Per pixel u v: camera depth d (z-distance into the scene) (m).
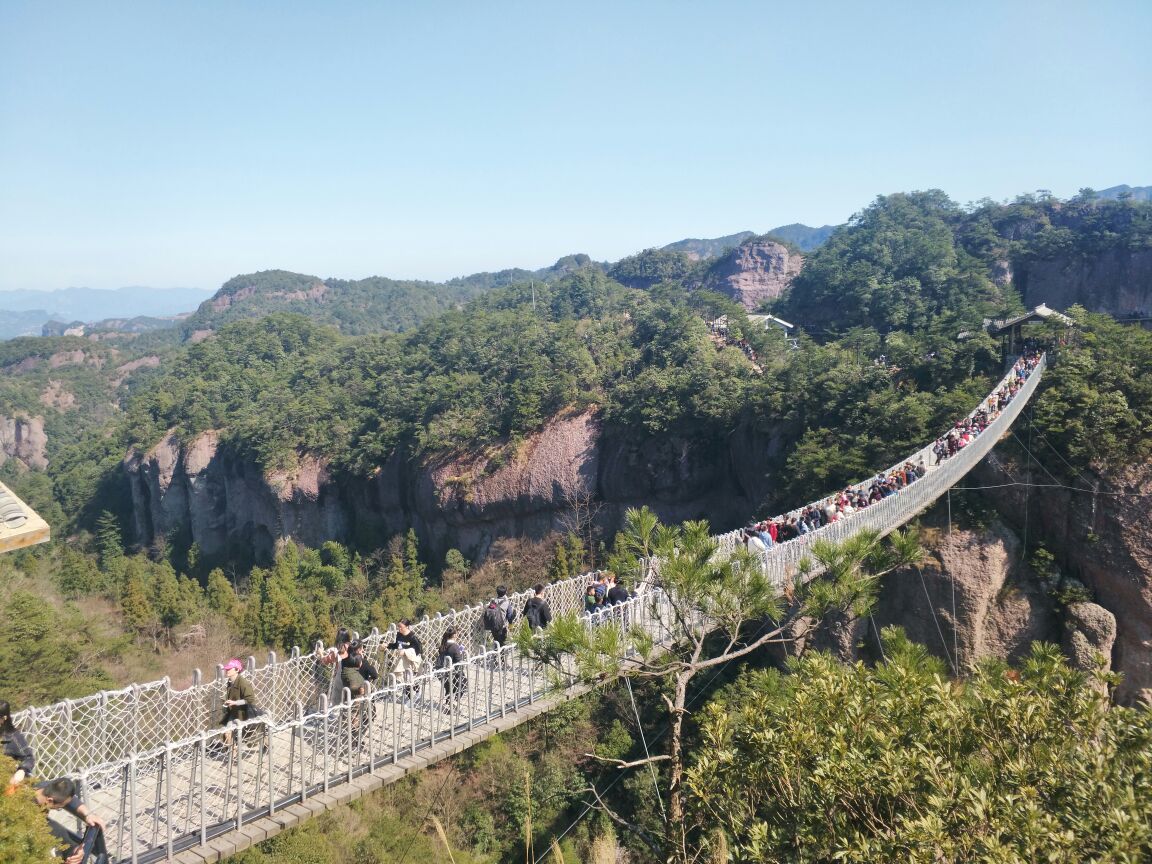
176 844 11.32
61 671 34.69
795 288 103.75
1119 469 37.47
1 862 8.38
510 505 69.75
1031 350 50.44
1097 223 99.88
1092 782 8.88
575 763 26.09
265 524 95.25
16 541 10.28
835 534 24.42
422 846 22.56
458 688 15.80
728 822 11.55
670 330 74.12
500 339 88.31
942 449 35.44
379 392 91.38
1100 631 36.00
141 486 115.00
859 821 9.97
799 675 12.30
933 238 97.31
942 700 10.49
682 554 14.09
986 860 8.34
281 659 46.16
